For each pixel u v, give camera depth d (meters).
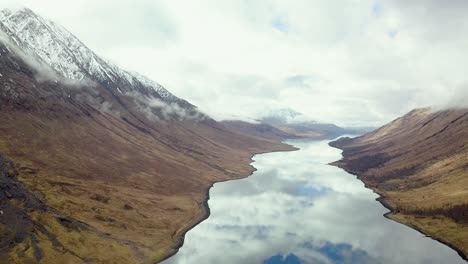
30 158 171.25
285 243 150.88
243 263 129.12
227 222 175.25
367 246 149.00
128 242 130.62
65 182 161.62
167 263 125.44
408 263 131.12
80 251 114.38
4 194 126.50
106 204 155.75
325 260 134.50
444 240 151.38
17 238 108.38
